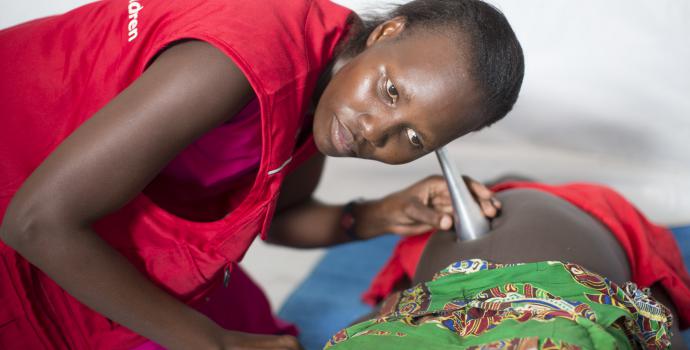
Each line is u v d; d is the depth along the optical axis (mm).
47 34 988
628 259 1145
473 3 960
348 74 944
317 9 988
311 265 1764
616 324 828
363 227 1348
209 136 1007
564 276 890
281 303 1594
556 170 1992
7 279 967
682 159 1956
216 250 1003
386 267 1416
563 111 2016
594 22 1967
